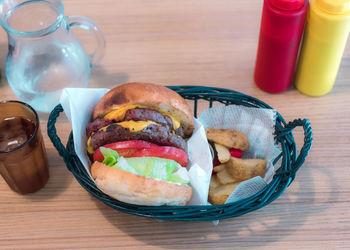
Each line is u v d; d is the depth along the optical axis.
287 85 0.61
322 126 0.58
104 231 0.49
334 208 0.50
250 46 0.68
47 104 0.58
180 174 0.45
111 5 0.74
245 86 0.63
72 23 0.58
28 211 0.51
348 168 0.54
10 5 0.59
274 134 0.51
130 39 0.69
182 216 0.43
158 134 0.46
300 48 0.59
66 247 0.48
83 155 0.48
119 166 0.44
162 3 0.74
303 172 0.54
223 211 0.43
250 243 0.48
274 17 0.53
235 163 0.51
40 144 0.49
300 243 0.48
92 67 0.65
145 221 0.50
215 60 0.66
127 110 0.47
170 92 0.50
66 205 0.51
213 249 0.48
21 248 0.48
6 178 0.50
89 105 0.51
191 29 0.70
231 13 0.72
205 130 0.53
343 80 0.63
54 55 0.58
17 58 0.57
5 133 0.51
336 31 0.53
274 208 0.50
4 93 0.63
